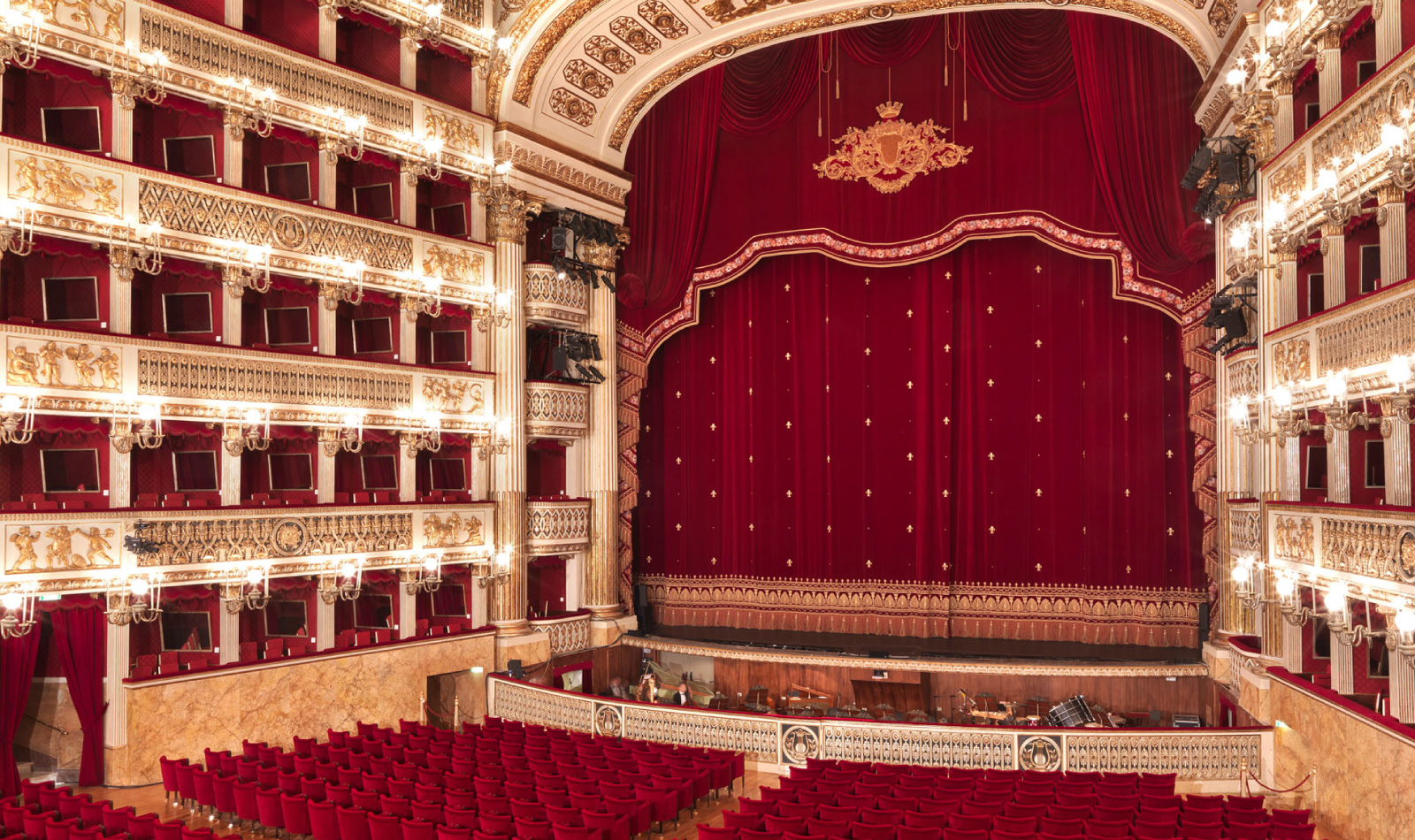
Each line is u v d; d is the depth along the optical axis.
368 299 16.53
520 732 14.15
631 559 21.55
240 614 15.71
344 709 15.54
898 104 20.23
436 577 16.92
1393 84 10.11
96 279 13.76
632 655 20.88
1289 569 12.54
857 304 21.25
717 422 22.12
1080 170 18.95
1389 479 10.51
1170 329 19.20
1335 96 11.91
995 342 20.36
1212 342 17.34
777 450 21.58
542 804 10.27
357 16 16.55
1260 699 13.50
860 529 20.89
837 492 21.08
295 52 15.36
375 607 17.45
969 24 19.67
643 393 22.53
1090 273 19.70
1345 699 11.29
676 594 22.14
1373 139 10.63
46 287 13.91
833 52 20.66
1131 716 17.48
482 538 17.86
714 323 22.25
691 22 19.03
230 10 14.97
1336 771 11.21
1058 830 9.20
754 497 21.64
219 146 15.07
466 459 18.44
